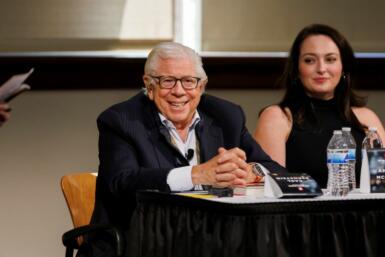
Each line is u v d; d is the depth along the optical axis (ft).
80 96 32.53
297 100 26.66
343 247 17.85
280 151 25.95
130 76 32.50
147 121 22.00
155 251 18.74
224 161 19.39
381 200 18.25
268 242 17.20
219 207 17.21
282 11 33.53
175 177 19.92
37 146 32.35
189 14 33.19
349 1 33.94
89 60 32.22
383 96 33.86
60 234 32.53
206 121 22.77
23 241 32.35
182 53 21.77
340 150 19.69
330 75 25.96
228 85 32.91
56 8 32.53
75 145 32.55
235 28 33.32
